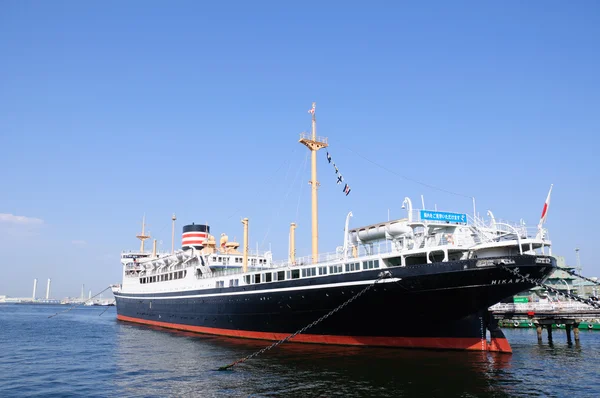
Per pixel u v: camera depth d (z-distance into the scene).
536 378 29.58
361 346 41.69
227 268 65.88
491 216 39.12
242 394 25.94
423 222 37.53
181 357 40.06
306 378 29.56
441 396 25.11
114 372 33.56
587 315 51.47
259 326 49.72
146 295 79.06
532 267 33.72
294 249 60.81
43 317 121.06
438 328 38.38
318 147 53.16
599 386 27.55
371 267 39.62
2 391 27.91
